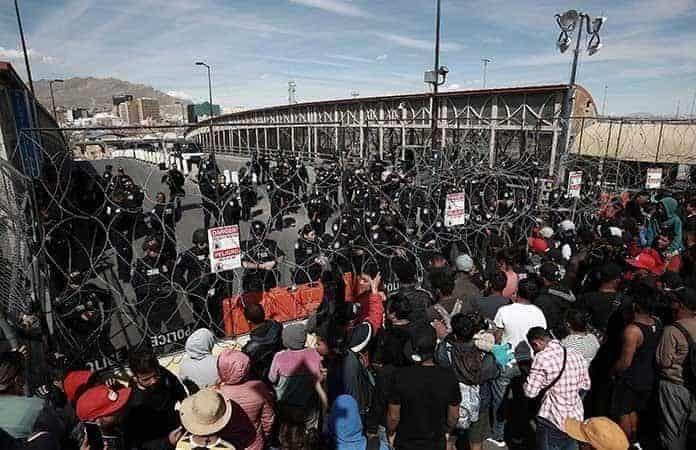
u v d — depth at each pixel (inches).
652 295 148.6
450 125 816.3
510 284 217.9
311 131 836.0
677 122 583.2
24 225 184.5
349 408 129.1
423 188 343.6
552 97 649.0
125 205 366.0
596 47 487.8
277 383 146.9
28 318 162.2
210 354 153.3
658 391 147.0
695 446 142.5
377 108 997.8
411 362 128.3
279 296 249.6
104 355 208.4
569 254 290.4
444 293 186.9
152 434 120.7
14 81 452.1
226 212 438.0
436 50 595.2
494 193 350.3
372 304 203.8
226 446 105.0
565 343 155.2
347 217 312.0
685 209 358.6
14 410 106.7
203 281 246.8
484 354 154.6
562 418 132.1
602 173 472.1
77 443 122.6
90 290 224.5
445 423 122.0
